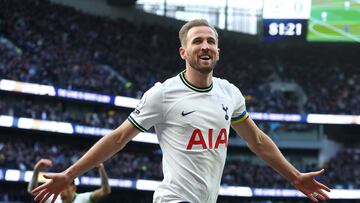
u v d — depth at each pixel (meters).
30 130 46.34
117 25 60.81
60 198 9.48
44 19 54.72
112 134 5.24
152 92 5.24
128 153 53.47
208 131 5.17
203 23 5.27
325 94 58.91
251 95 58.38
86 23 58.31
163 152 5.33
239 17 64.88
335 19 52.47
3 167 40.78
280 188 52.53
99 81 50.62
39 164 9.41
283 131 58.19
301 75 61.31
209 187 5.18
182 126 5.16
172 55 61.00
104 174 9.66
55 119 45.88
